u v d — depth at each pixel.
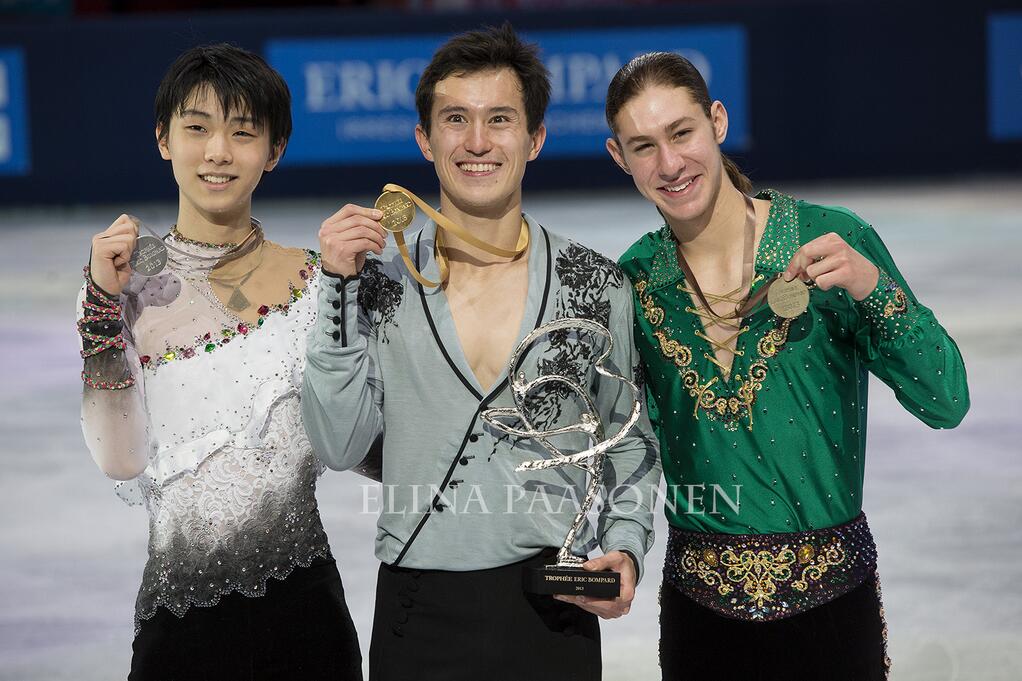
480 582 7.10
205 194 7.36
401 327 7.24
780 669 7.12
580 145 37.62
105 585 12.73
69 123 36.41
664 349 7.42
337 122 36.84
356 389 7.00
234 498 7.21
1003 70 38.12
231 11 40.38
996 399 18.28
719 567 7.24
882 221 32.50
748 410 7.20
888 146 38.22
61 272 28.59
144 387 7.37
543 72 7.26
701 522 7.32
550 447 7.05
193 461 7.23
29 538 14.04
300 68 36.59
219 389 7.31
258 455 7.25
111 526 14.44
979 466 15.66
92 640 11.40
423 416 7.18
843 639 7.09
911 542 13.23
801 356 7.18
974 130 38.25
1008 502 14.36
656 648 10.99
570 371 7.26
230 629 7.16
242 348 7.36
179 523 7.20
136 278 7.38
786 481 7.18
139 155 36.62
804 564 7.14
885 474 15.48
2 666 10.84
